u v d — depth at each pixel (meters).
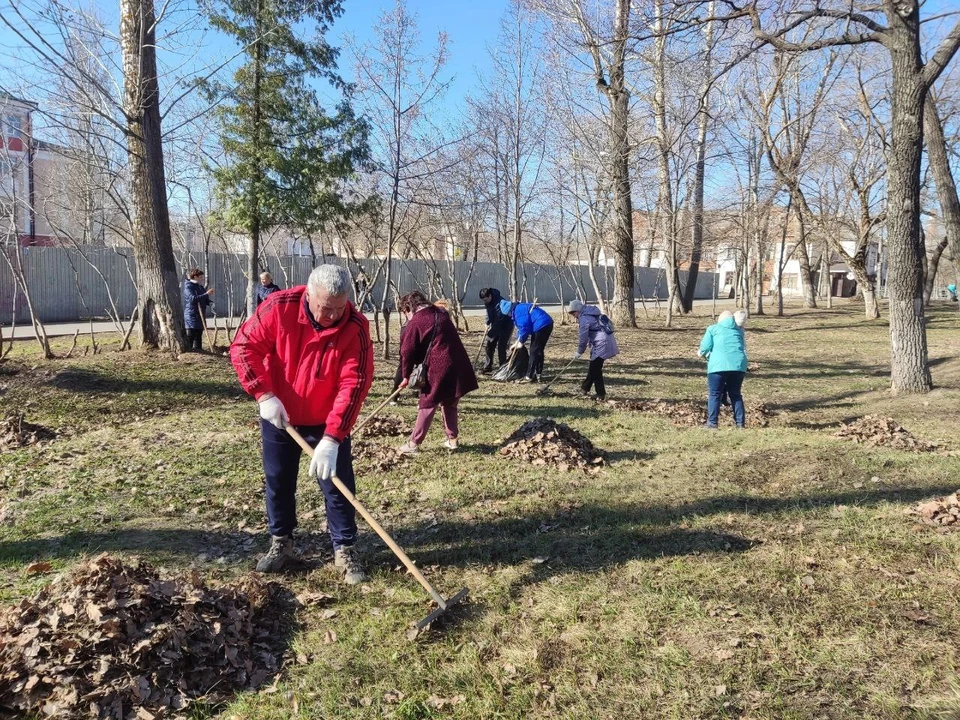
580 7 19.62
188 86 11.56
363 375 4.13
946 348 18.78
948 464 6.65
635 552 4.61
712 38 14.36
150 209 13.01
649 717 2.96
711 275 59.62
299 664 3.41
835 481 6.12
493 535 5.04
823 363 16.30
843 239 49.00
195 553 4.73
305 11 14.72
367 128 15.80
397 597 4.07
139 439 7.97
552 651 3.47
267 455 4.26
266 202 15.24
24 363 11.66
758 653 3.37
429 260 23.88
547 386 11.72
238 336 4.11
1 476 6.43
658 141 22.55
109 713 2.93
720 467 6.70
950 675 3.13
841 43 10.89
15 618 3.28
